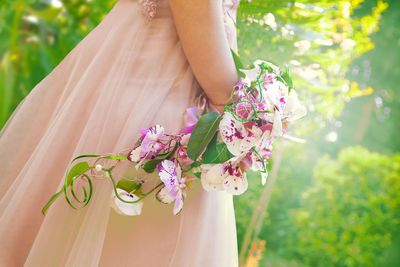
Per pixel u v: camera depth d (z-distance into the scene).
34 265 1.21
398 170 4.72
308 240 4.53
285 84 1.29
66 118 1.30
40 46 2.56
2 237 1.27
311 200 4.58
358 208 4.60
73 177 1.19
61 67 1.43
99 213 1.21
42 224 1.23
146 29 1.32
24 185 1.28
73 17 2.61
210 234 1.29
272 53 2.37
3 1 2.52
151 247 1.25
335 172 4.69
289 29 2.39
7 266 1.26
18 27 2.53
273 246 4.51
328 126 4.70
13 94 2.52
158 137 1.21
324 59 2.54
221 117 1.21
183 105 1.29
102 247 1.24
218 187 1.22
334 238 4.52
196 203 1.28
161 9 1.32
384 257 4.53
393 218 4.59
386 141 5.80
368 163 4.73
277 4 2.32
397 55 5.52
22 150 1.38
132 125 1.24
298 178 4.58
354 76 5.23
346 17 2.47
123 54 1.31
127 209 1.20
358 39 2.88
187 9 1.21
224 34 1.24
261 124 1.22
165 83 1.29
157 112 1.26
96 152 1.24
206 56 1.22
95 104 1.29
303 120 3.14
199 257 1.27
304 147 4.54
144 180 1.24
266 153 1.24
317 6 2.38
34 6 2.56
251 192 2.66
